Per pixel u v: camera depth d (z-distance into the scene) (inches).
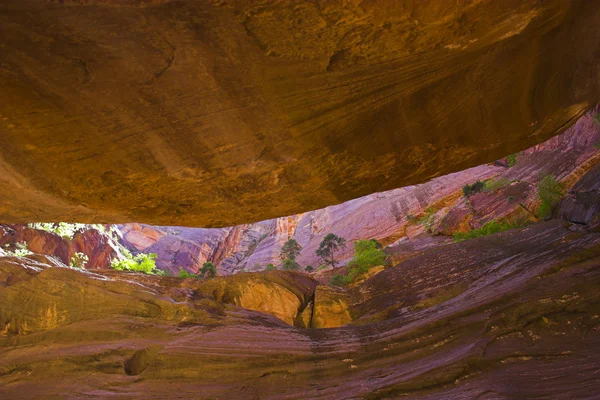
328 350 410.3
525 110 211.5
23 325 494.3
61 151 170.2
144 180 199.2
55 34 129.3
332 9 138.3
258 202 246.8
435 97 192.5
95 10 126.0
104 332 470.9
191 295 561.3
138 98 156.1
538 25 169.0
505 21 160.4
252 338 457.1
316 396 346.0
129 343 454.3
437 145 221.0
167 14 132.0
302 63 158.4
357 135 200.2
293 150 200.2
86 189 198.5
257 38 145.2
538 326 338.0
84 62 139.7
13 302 506.9
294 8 136.6
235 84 161.0
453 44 164.2
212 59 149.2
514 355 311.0
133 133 170.2
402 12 143.3
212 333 470.3
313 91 172.9
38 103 148.8
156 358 418.9
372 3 138.4
